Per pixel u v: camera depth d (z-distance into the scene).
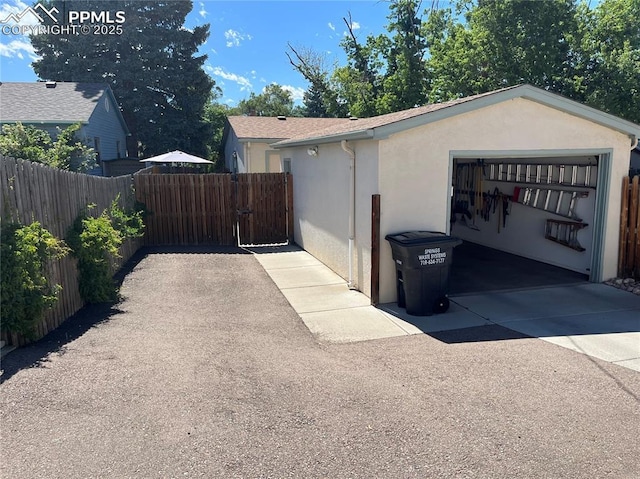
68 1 29.66
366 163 7.62
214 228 12.95
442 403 3.99
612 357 5.05
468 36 21.42
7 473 2.92
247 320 6.45
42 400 3.81
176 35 30.78
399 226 7.32
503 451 3.29
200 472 3.00
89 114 19.52
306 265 10.35
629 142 8.26
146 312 6.67
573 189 9.36
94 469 2.99
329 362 4.95
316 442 3.38
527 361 4.96
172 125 30.83
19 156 11.37
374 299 7.27
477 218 13.18
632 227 8.28
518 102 7.56
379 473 3.04
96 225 7.01
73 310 6.50
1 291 4.72
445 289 6.82
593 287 8.23
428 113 7.05
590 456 3.23
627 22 18.28
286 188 13.17
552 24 18.30
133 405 3.80
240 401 3.95
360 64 29.31
